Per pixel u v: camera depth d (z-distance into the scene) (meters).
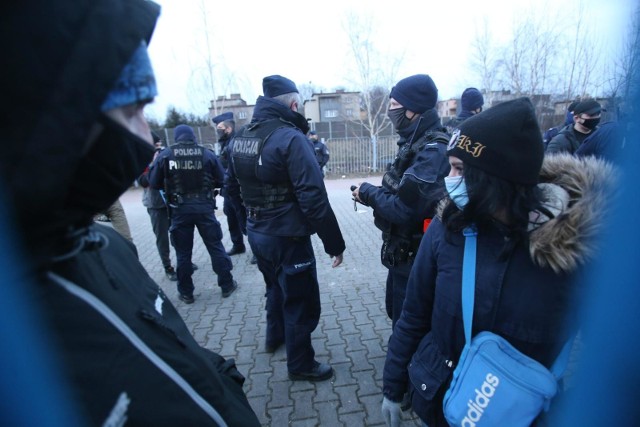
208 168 3.82
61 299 0.55
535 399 0.93
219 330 3.39
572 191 0.95
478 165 0.96
